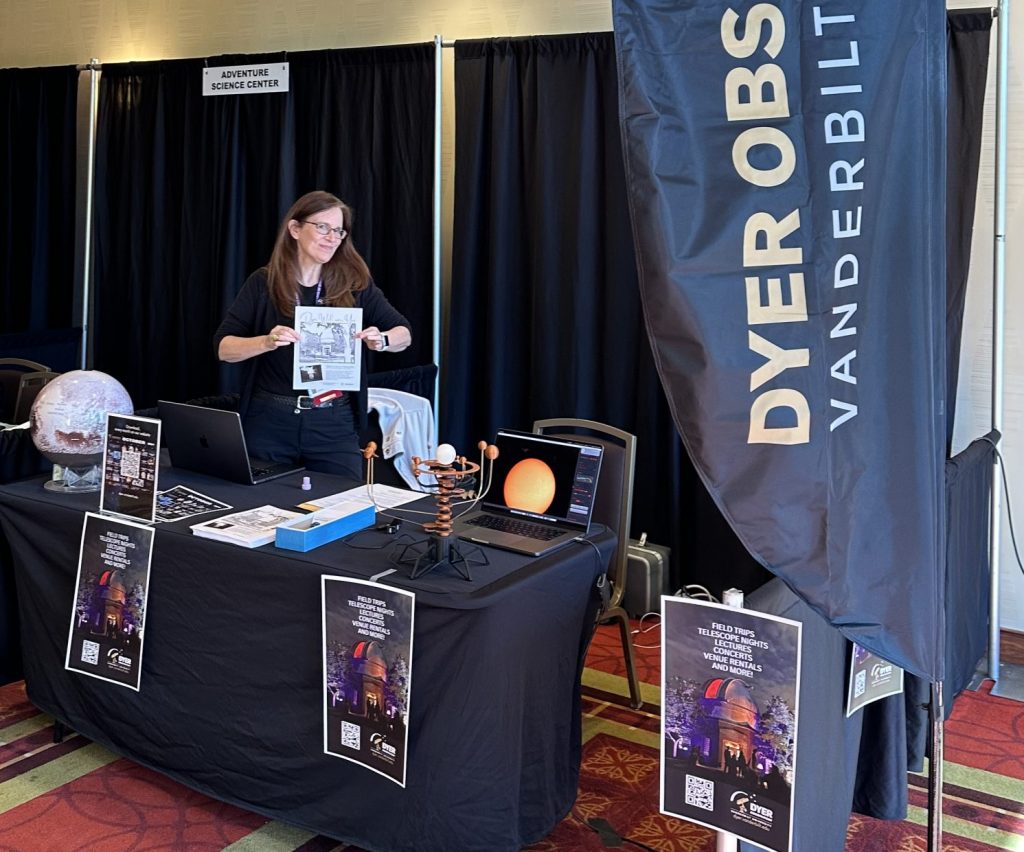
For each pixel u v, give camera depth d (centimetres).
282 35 533
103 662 273
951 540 306
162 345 554
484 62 460
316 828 241
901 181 175
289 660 241
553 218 451
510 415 476
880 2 170
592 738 312
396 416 436
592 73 439
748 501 168
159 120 537
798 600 198
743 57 165
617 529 321
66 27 589
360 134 493
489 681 217
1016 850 256
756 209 166
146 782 279
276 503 284
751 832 189
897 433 176
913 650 179
